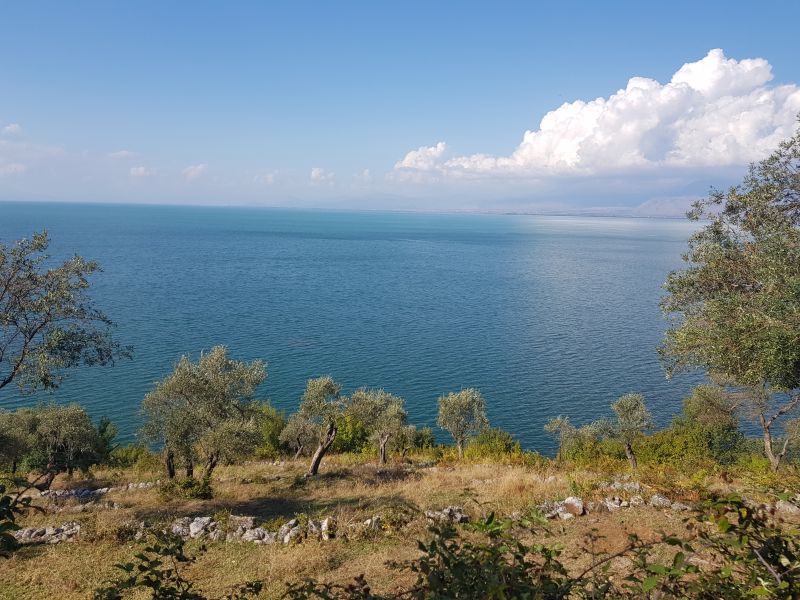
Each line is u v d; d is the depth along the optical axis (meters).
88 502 24.33
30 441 30.47
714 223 17.38
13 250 19.20
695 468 21.86
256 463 38.06
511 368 81.06
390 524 16.11
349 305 130.00
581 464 30.52
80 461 32.25
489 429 50.47
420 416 62.44
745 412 31.47
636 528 14.16
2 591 13.36
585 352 90.44
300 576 13.12
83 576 14.09
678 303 17.67
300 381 72.50
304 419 40.75
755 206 16.06
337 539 15.66
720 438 39.47
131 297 125.00
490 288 164.00
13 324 19.33
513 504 17.86
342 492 25.02
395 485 25.83
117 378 67.19
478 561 4.88
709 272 16.53
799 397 25.89
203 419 27.27
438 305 133.50
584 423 60.41
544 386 73.12
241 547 15.99
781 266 13.59
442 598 4.65
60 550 16.22
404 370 79.25
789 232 14.47
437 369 80.06
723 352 14.86
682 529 13.80
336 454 45.38
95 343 21.31
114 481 31.48
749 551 4.46
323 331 101.56
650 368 81.62
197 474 32.47
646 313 125.62
